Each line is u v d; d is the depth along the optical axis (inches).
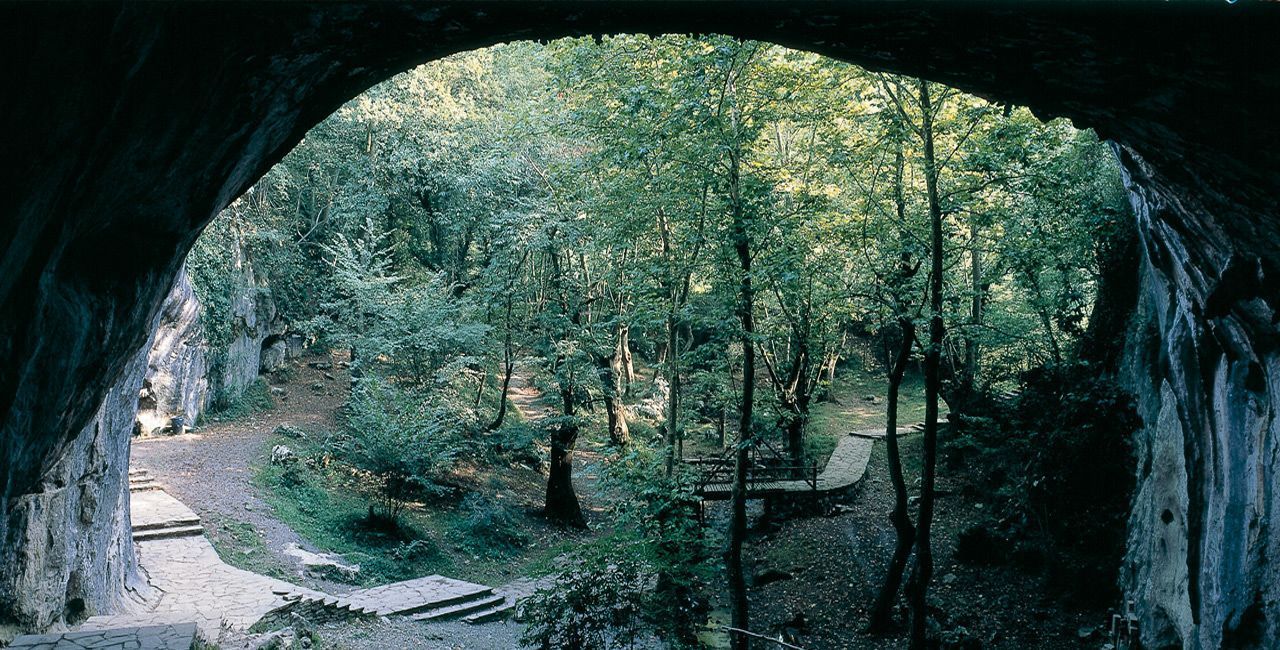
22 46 151.0
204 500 676.1
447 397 911.7
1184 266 313.7
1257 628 275.9
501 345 933.8
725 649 498.9
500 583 694.5
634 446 570.6
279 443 848.9
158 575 531.2
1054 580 532.4
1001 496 652.7
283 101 225.6
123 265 257.6
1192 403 355.6
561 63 557.9
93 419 362.0
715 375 607.8
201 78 189.8
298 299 1119.0
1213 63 178.4
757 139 522.3
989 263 741.3
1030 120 448.5
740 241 463.2
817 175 551.8
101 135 186.4
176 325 810.2
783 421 735.7
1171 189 254.4
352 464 840.3
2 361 243.0
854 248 567.8
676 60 481.7
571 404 845.2
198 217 265.9
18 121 163.8
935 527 679.7
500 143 827.4
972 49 213.0
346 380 1094.4
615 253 639.8
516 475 990.4
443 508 825.5
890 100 484.1
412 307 882.1
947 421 855.7
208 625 451.5
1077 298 641.6
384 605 563.2
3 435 282.7
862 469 843.4
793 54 487.8
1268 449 276.1
